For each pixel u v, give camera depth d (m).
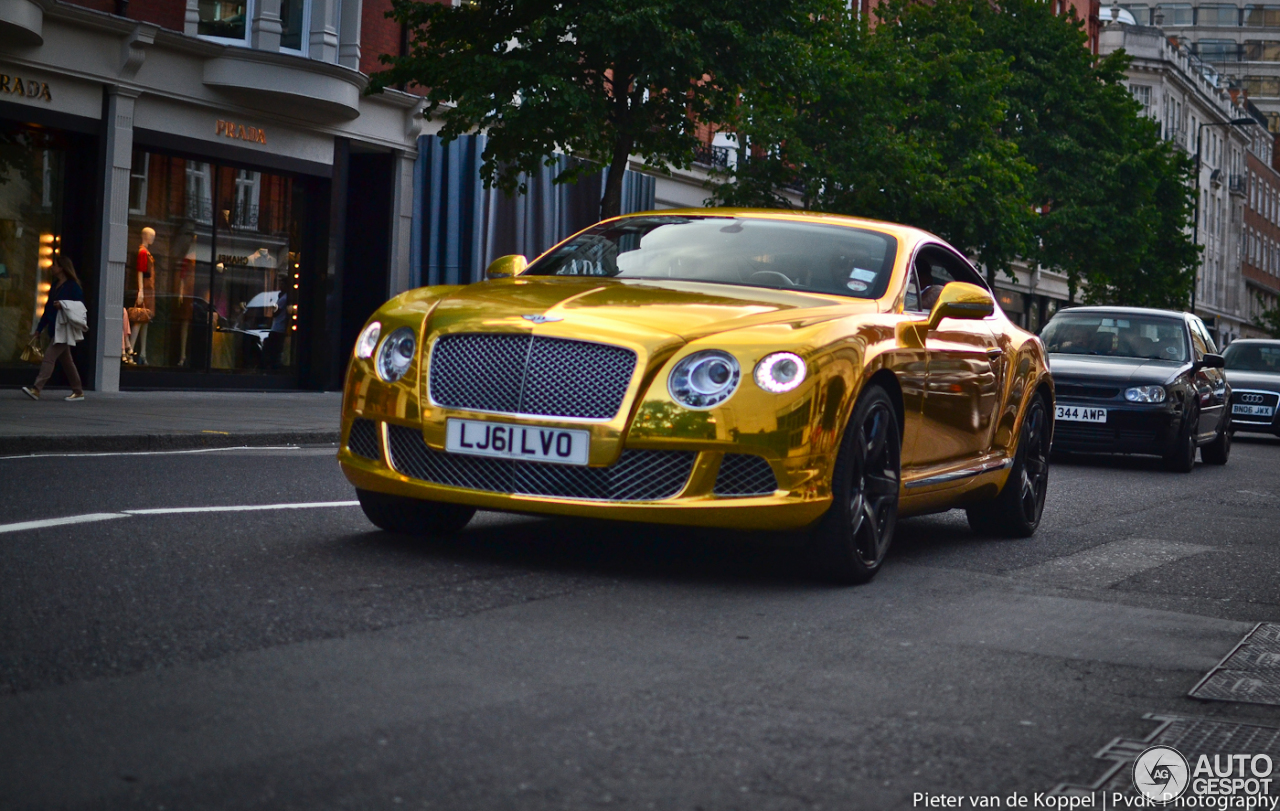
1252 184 96.56
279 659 4.02
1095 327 15.97
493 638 4.44
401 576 5.38
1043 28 36.38
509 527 6.88
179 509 6.94
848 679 4.24
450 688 3.81
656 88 17.00
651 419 5.39
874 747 3.53
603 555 6.20
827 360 5.61
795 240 6.80
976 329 7.36
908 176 25.84
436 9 17.44
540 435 5.47
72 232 17.98
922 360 6.43
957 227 28.45
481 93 16.44
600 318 5.55
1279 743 3.84
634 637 4.60
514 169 17.86
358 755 3.20
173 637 4.20
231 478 8.78
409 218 23.14
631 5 16.31
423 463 5.73
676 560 6.21
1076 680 4.45
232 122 19.80
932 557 7.05
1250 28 129.62
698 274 6.54
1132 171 36.78
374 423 5.87
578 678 4.01
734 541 6.84
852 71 25.62
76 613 4.45
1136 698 4.27
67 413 13.73
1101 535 8.50
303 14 20.45
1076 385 14.60
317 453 11.81
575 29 16.64
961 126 28.34
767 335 5.56
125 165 18.22
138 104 18.44
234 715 3.46
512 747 3.32
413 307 5.96
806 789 3.15
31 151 17.52
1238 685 4.52
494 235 24.02
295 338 21.66
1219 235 89.31
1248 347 24.28
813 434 5.51
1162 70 74.56
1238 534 9.00
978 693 4.19
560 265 6.96
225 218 20.27
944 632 5.07
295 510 7.16
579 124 16.81
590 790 3.04
